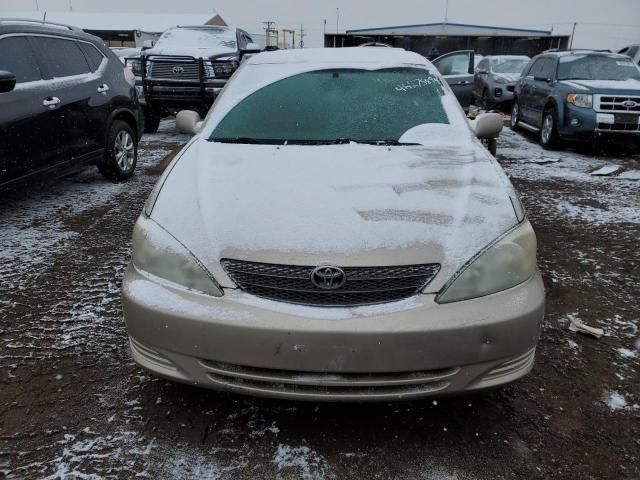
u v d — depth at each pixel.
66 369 2.53
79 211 4.91
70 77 5.03
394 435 2.14
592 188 6.10
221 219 2.12
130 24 41.84
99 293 3.27
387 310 1.89
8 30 4.37
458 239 2.03
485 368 1.96
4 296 3.21
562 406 2.31
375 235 2.00
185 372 2.02
